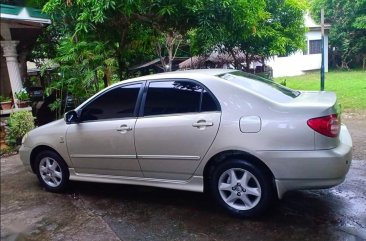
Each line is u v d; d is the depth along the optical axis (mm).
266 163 3484
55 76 9148
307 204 4000
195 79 3953
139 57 10703
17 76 9008
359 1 14984
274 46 11672
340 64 17672
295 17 12586
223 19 7934
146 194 4742
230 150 3664
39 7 8766
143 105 4219
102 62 7949
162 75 4227
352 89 12703
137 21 7898
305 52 20391
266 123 3477
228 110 3680
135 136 4180
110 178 4570
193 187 3977
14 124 7973
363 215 3666
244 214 3727
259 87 3961
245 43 11734
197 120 3797
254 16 8680
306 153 3338
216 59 13180
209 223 3752
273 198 3672
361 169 5039
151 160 4141
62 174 4953
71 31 8070
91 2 6840
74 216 4258
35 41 11398
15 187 5492
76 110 4711
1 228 4129
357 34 16281
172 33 8836
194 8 7422
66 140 4762
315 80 16109
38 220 4254
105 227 3895
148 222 3906
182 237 3512
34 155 5219
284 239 3303
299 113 3395
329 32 17000
